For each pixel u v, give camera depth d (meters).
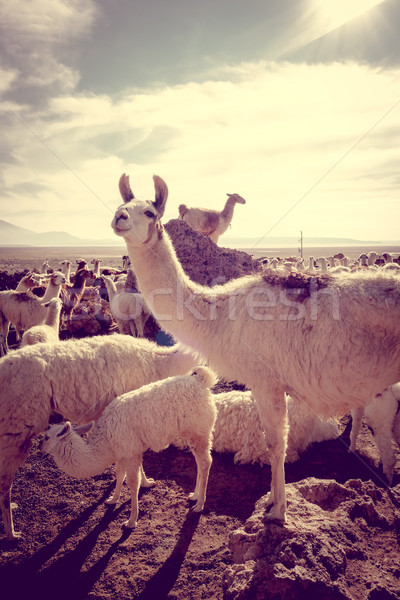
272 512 3.79
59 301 8.87
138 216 4.07
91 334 13.28
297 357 3.72
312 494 4.31
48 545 4.30
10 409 4.62
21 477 5.64
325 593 3.05
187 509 4.76
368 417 5.23
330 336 3.61
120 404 4.70
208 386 4.93
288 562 3.26
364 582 3.26
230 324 4.01
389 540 3.80
